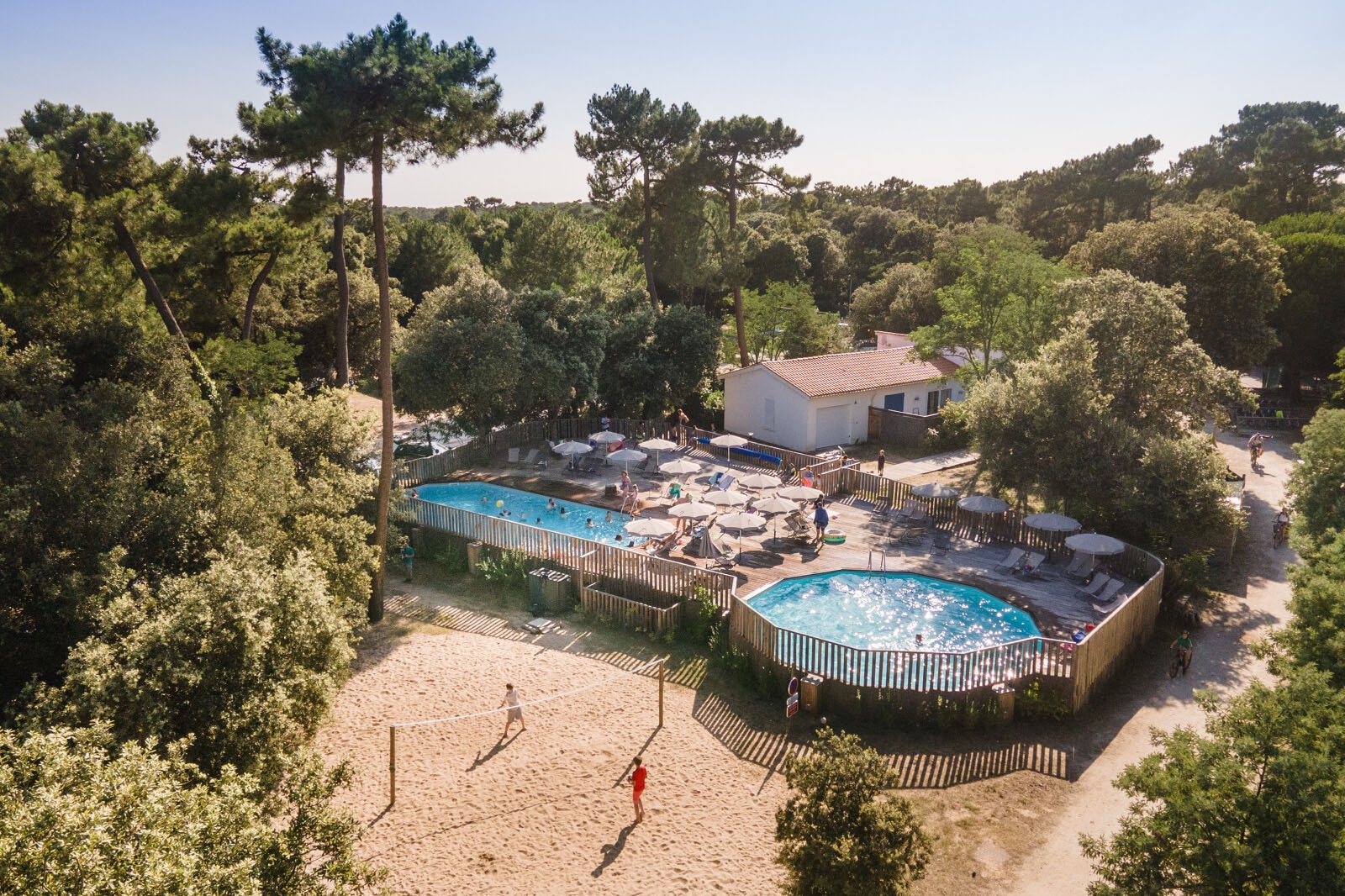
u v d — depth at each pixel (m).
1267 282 47.94
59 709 12.77
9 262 26.34
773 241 64.88
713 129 53.53
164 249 33.97
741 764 18.88
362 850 15.93
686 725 20.47
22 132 28.95
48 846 7.17
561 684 22.50
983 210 121.62
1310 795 10.06
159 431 19.62
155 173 31.64
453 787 18.00
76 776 8.56
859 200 160.12
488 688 22.34
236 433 20.97
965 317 46.50
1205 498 27.73
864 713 20.50
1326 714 11.26
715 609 24.70
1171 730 20.16
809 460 40.09
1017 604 25.80
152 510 17.70
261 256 40.19
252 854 9.00
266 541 19.39
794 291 65.81
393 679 22.83
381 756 19.23
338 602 20.86
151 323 31.73
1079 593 26.72
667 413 51.03
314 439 27.44
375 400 60.09
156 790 8.42
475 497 37.88
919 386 52.69
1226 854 10.07
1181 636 23.06
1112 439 29.44
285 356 38.62
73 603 15.16
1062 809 17.19
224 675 13.98
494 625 26.48
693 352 48.66
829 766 12.37
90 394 20.09
